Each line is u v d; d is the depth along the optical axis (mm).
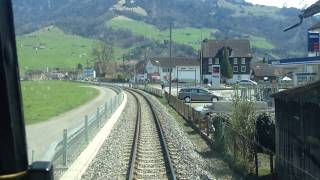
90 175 14859
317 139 11055
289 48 141875
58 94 67000
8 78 2504
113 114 37281
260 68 140500
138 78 146750
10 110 2516
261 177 14328
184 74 142625
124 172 15664
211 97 57219
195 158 17969
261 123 18266
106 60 172875
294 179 12758
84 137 21391
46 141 21469
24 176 2596
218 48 139250
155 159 18344
